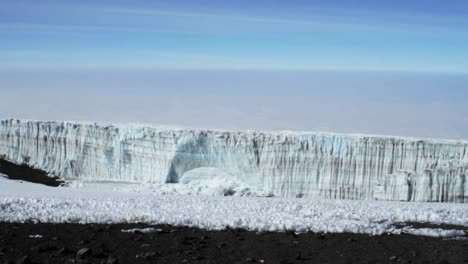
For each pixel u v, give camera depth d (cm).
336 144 3656
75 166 3997
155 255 1420
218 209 2153
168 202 2355
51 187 3362
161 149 3819
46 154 4069
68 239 1580
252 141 3759
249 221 1877
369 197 3534
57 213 1931
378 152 3575
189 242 1576
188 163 3794
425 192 3344
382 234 1788
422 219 2094
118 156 3934
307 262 1410
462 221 2078
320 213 2131
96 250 1453
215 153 3781
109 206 2172
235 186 3612
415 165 3519
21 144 4119
